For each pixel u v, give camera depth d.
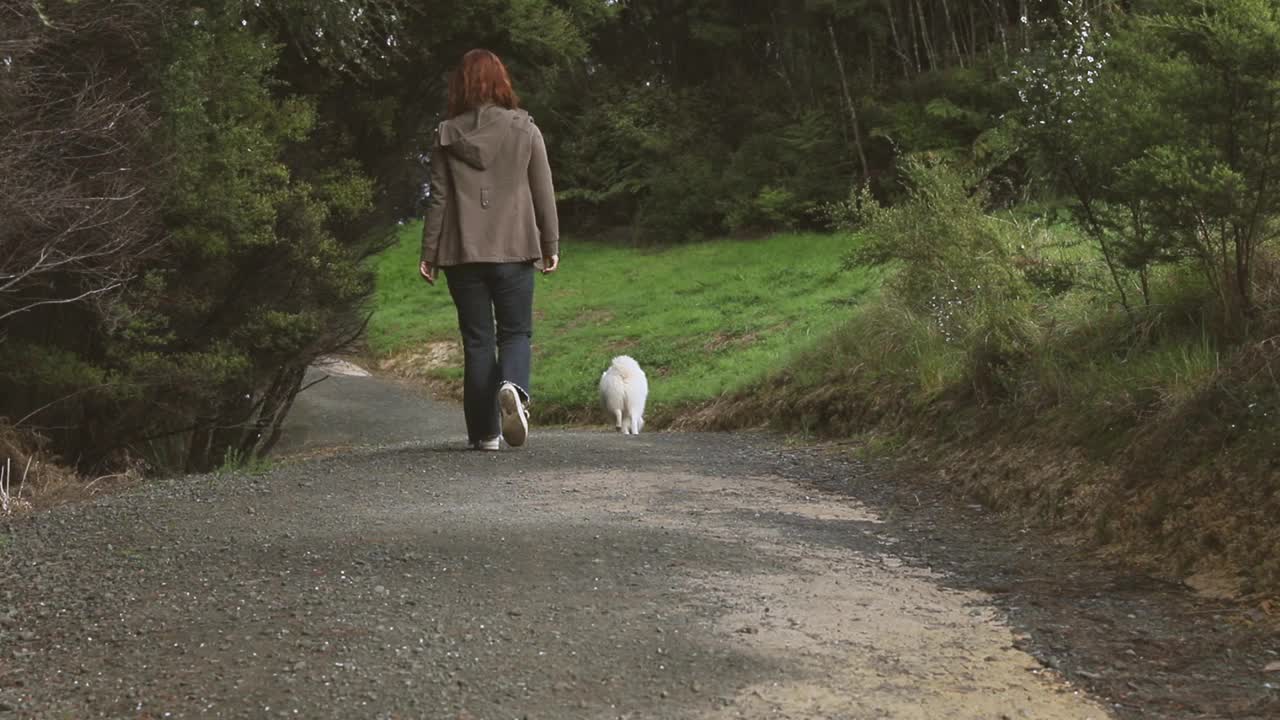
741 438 9.20
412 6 12.80
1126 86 6.12
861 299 17.36
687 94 33.84
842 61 29.53
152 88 8.87
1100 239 6.51
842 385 9.41
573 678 3.27
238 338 10.78
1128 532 4.88
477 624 3.71
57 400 9.16
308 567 4.37
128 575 4.38
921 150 24.22
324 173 12.27
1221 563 4.32
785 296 20.75
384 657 3.42
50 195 7.55
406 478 6.31
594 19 16.95
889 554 4.86
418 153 15.54
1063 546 5.00
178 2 8.85
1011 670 3.36
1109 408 5.73
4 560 4.77
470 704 3.09
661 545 4.75
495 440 7.43
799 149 28.55
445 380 21.84
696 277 24.55
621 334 20.61
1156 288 6.64
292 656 3.43
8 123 7.57
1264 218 5.59
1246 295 5.67
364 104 13.61
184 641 3.59
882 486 6.58
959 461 6.73
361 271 12.54
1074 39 6.87
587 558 4.50
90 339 9.70
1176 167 5.23
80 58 8.34
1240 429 4.80
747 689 3.20
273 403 12.53
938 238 9.70
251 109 10.69
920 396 8.02
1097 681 3.27
